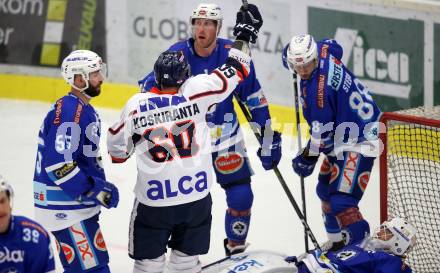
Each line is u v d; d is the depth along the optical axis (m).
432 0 18.83
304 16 20.03
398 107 19.53
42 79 22.92
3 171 18.25
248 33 11.48
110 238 15.07
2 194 8.49
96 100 22.52
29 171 18.27
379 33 19.28
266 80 20.77
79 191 10.82
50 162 10.73
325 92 12.45
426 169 15.21
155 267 11.50
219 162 13.41
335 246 13.98
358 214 12.88
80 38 22.52
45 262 9.02
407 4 18.75
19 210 16.05
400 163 14.57
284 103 20.61
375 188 17.61
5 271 8.83
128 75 22.30
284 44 20.36
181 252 11.59
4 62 23.20
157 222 11.09
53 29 22.69
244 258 11.85
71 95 11.12
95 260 11.42
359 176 13.01
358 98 12.95
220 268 11.87
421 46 18.92
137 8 21.80
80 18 22.42
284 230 15.56
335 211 12.98
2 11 23.06
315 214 16.30
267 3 20.33
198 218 11.29
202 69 13.27
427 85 19.08
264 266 11.33
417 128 13.83
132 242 11.41
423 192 14.31
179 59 10.80
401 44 19.09
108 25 22.17
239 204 13.39
